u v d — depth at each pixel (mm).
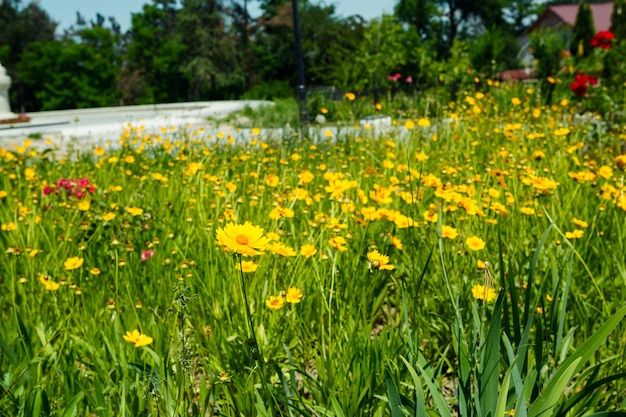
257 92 46688
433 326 2580
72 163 6867
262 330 2262
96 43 71812
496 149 5676
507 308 1790
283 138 7789
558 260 2789
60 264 3066
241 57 64000
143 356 2154
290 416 1811
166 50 64438
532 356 2016
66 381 2020
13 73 69375
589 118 7500
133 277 2945
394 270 2957
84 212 3920
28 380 2014
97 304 2695
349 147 7051
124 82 71625
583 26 37344
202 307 2529
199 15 63344
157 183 5043
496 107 8445
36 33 75438
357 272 2785
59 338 2311
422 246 2902
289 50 60250
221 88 65188
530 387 1564
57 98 64625
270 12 62688
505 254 2953
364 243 2953
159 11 68812
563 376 1373
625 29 24641
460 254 2840
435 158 5512
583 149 6203
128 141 7965
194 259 2994
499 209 2887
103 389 2010
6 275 3043
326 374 1999
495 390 1505
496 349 1521
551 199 3568
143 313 2559
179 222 3684
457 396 1740
